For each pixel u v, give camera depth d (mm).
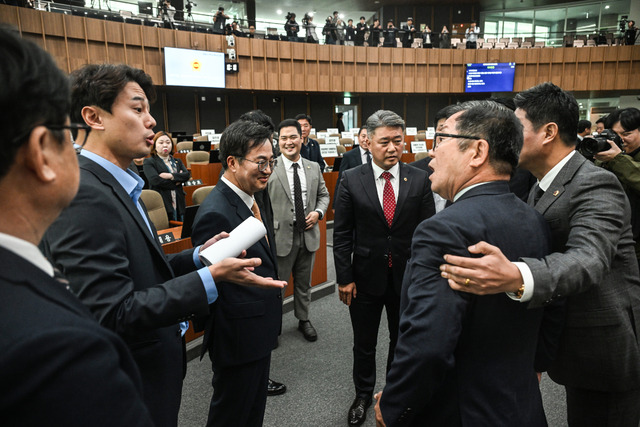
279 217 2672
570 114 1106
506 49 12883
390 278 1965
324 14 16266
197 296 887
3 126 386
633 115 1905
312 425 1922
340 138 11031
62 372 348
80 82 951
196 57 10570
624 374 1142
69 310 417
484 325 824
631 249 1139
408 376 805
